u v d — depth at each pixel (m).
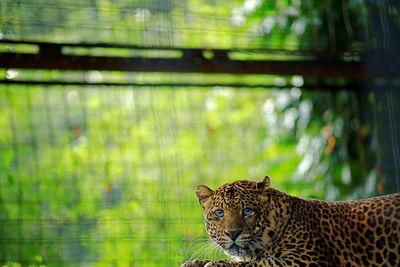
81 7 12.62
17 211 12.98
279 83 14.59
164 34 12.66
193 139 14.92
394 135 11.89
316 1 13.77
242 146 15.55
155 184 13.81
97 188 13.77
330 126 14.41
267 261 8.61
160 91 14.34
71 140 14.25
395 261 8.62
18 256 12.30
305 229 8.71
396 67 11.59
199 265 8.62
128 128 14.28
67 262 12.56
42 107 14.16
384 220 8.73
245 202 8.64
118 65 11.21
